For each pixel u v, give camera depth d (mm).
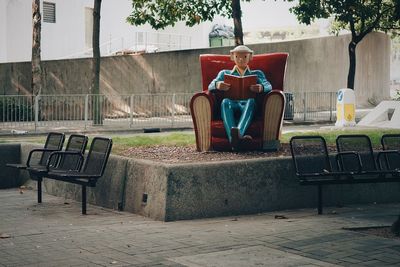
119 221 9297
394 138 12156
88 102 24219
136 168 10078
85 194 9883
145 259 6902
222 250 7285
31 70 28641
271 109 12016
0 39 32000
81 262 6789
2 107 22688
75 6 35781
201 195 9562
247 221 9273
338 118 20828
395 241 7668
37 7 27203
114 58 31172
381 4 30062
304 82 34281
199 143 12031
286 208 10391
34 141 14125
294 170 10438
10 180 13203
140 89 31531
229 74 12172
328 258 6871
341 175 10055
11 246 7508
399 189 11609
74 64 30281
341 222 8969
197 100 11992
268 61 12602
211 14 25672
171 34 41125
